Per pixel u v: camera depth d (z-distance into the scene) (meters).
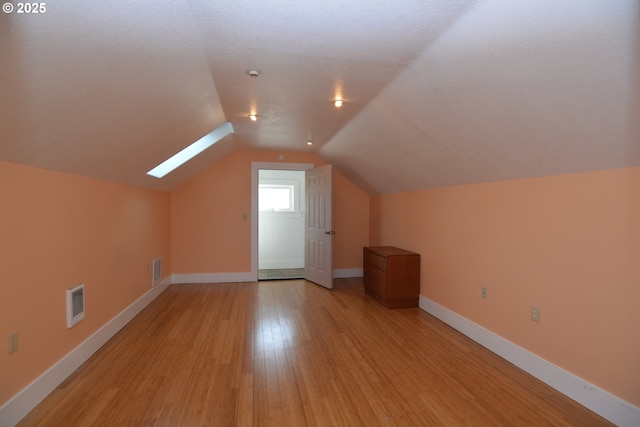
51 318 2.29
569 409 2.11
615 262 1.98
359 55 2.07
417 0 1.51
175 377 2.48
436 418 2.02
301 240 7.04
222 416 2.03
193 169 4.93
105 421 1.97
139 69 1.81
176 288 5.09
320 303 4.38
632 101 1.55
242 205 5.50
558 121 1.92
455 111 2.41
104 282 3.09
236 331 3.40
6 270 1.88
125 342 3.11
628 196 1.91
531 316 2.56
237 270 5.53
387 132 3.37
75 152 2.29
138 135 2.65
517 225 2.71
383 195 5.36
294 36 1.84
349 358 2.81
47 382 2.23
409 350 2.97
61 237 2.42
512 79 1.84
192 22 1.63
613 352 1.99
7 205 1.89
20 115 1.60
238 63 2.19
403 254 4.21
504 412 2.08
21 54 1.29
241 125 3.84
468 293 3.31
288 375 2.53
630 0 1.22
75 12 1.24
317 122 3.67
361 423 1.98
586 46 1.45
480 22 1.60
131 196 3.74
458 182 3.43
